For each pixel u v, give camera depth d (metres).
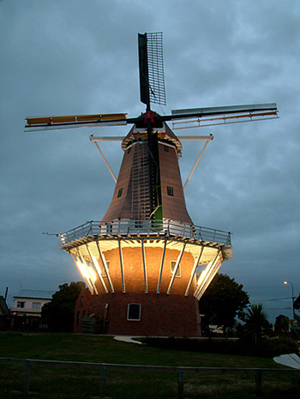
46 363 8.09
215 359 15.16
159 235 25.89
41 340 19.20
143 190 29.53
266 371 8.75
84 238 27.41
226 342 18.84
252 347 18.38
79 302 34.75
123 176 32.72
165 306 27.05
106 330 27.03
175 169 32.78
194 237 27.11
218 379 10.92
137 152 31.55
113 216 29.92
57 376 10.19
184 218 30.05
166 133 33.00
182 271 28.69
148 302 26.95
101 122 32.78
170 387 9.45
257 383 8.76
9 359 8.26
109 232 28.20
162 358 14.54
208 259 31.92
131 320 26.64
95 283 30.36
